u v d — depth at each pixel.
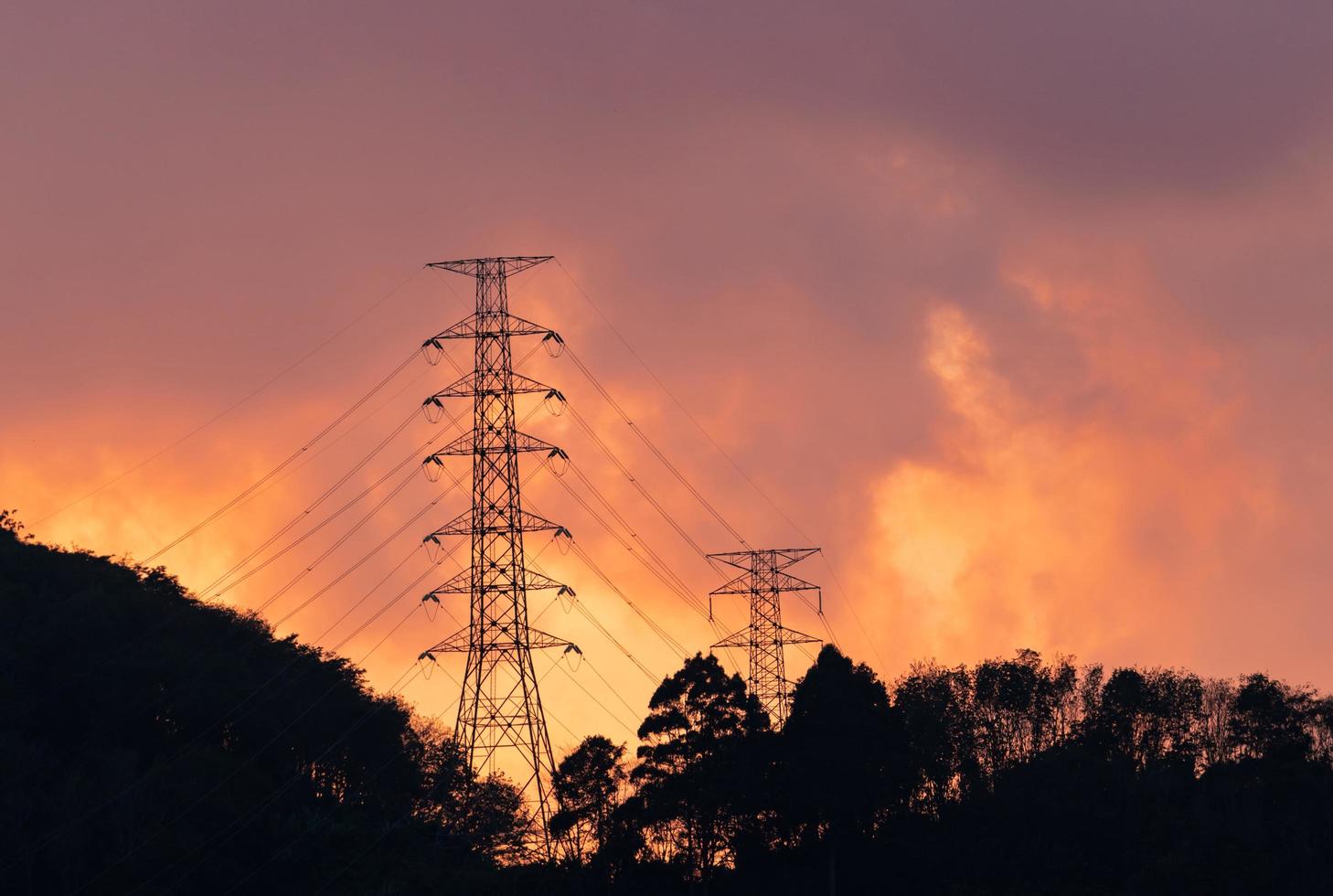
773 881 154.00
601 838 148.25
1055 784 163.88
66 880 136.12
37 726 156.75
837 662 160.00
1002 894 148.88
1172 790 169.75
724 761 150.50
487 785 158.12
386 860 152.88
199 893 140.88
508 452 146.12
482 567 144.00
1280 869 146.62
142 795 145.75
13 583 172.62
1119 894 147.25
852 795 152.00
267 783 162.00
